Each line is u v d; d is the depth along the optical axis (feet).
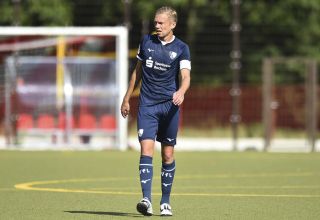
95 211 96.43
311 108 225.35
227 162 177.27
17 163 170.09
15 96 221.87
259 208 99.96
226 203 104.94
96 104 220.43
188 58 88.63
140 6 295.89
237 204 103.91
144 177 88.22
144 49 88.94
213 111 276.41
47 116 221.05
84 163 170.60
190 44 301.84
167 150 90.74
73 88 220.84
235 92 231.30
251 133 276.00
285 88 271.90
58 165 165.48
